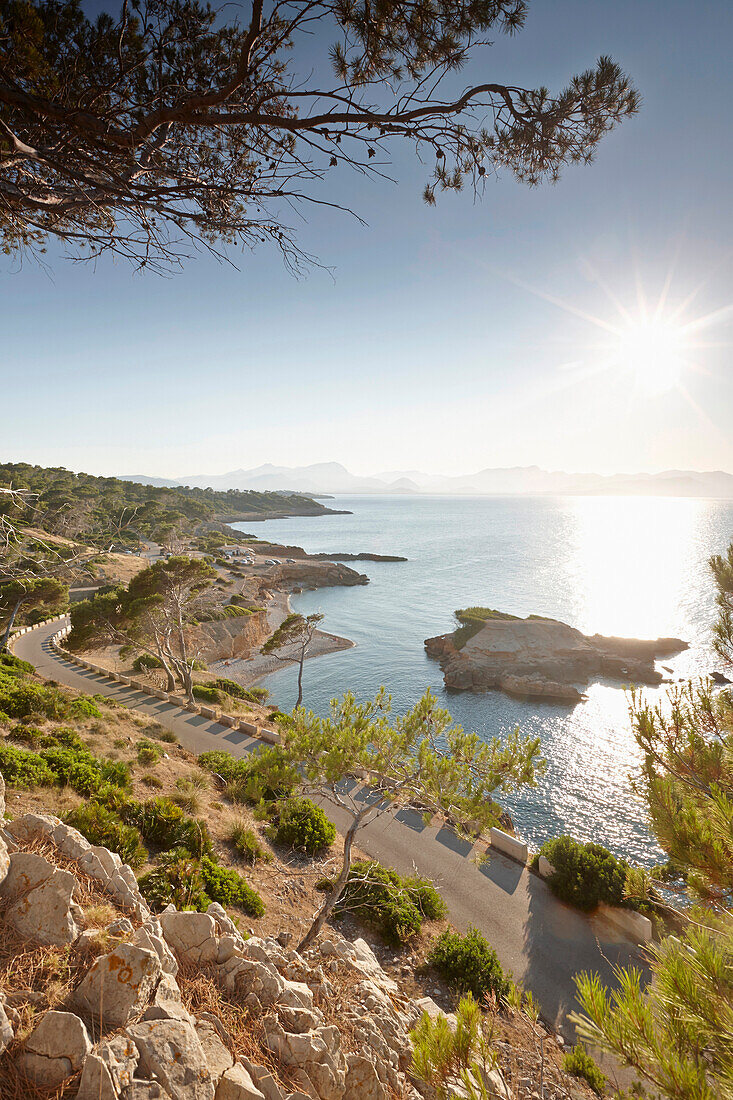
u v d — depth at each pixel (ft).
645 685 188.34
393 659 224.53
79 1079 12.24
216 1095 14.14
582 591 365.81
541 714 164.14
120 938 15.89
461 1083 14.56
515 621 228.84
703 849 15.78
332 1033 18.86
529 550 585.22
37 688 89.92
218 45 19.24
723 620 25.32
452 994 43.88
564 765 128.98
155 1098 12.45
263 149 21.27
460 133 18.02
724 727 19.13
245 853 56.95
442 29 16.78
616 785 118.73
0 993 13.24
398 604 330.95
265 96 17.24
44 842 18.97
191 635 214.28
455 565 484.33
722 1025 13.21
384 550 584.81
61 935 15.51
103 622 151.53
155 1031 13.96
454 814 36.76
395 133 17.52
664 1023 14.28
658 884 19.63
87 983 14.16
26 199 17.46
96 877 18.66
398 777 39.83
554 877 61.67
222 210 20.92
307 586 387.14
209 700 138.51
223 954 19.98
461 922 55.93
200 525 595.47
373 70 18.24
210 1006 17.57
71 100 17.75
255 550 512.22
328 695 185.57
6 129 14.23
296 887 54.54
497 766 36.22
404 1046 23.24
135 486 602.44
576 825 103.71
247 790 41.45
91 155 18.79
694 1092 11.91
